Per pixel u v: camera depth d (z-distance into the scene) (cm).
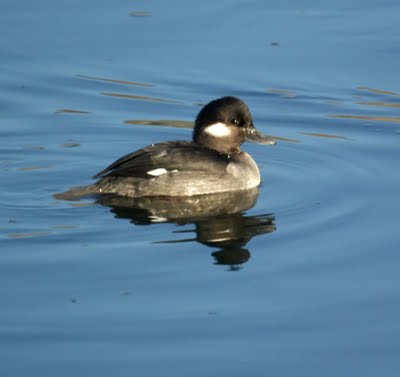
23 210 1437
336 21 2186
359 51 2058
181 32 2138
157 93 1927
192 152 1540
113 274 1241
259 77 1980
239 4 2267
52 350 1066
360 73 1989
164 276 1239
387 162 1656
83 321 1124
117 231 1370
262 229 1388
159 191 1500
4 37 2108
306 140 1767
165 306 1162
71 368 1030
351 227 1391
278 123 1838
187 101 1895
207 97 1911
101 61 2034
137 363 1041
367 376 1021
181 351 1066
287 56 2048
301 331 1109
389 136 1772
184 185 1505
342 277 1241
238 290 1204
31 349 1066
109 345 1077
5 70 2000
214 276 1240
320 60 2034
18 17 2191
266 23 2180
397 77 1973
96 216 1420
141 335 1098
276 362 1047
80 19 2186
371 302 1173
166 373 1023
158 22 2177
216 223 1409
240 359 1052
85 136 1764
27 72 1994
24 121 1808
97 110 1866
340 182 1575
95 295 1186
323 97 1919
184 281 1227
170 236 1358
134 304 1166
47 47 2078
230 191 1538
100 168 1633
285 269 1263
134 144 1745
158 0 2289
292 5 2266
